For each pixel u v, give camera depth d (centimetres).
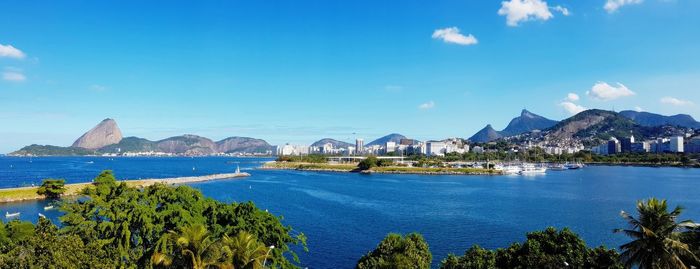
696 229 4338
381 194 18150
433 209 13862
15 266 3325
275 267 5228
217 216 5575
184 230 3978
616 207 14538
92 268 3703
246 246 4019
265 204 14825
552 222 11631
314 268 7388
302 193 18488
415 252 5416
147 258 4550
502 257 5209
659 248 3803
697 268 3866
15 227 4419
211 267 3828
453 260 5316
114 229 4728
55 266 3406
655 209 3925
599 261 4706
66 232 4588
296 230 10312
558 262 4753
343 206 14438
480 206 14612
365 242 9188
